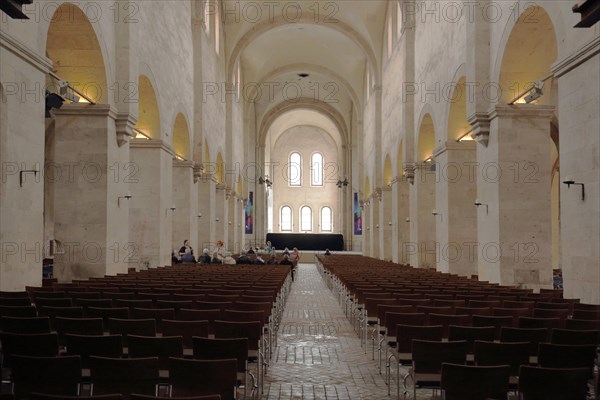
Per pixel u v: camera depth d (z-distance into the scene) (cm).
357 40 3584
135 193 1964
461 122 1973
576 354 578
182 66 2381
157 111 1947
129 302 884
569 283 1123
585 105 1055
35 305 882
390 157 3189
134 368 488
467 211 1984
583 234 1068
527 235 1540
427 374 626
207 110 2845
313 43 4122
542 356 584
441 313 886
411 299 1020
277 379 821
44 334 586
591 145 1037
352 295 1367
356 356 989
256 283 1306
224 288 1170
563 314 857
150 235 1967
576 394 473
